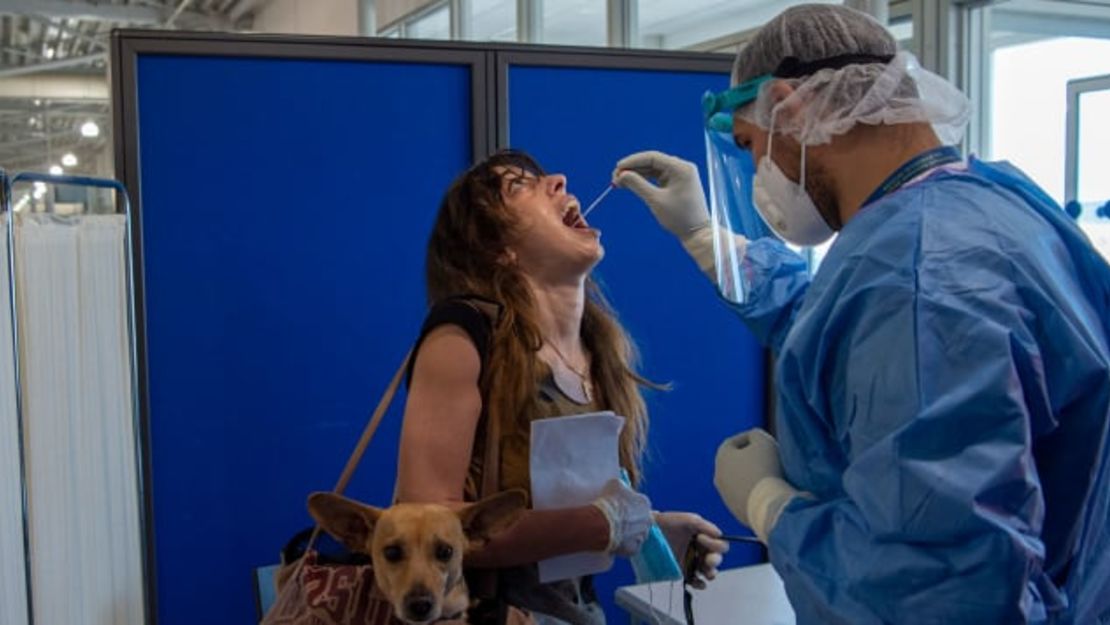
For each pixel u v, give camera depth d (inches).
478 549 50.2
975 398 36.1
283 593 51.0
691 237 66.9
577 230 60.6
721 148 56.9
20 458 90.8
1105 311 42.9
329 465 109.0
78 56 371.6
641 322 117.5
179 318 103.8
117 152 101.1
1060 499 39.4
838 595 39.2
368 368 109.6
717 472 52.5
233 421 106.0
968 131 119.4
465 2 225.8
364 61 107.3
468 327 53.9
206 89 102.9
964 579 35.5
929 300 37.9
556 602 54.0
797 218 48.0
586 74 114.1
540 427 52.8
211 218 104.0
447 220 60.6
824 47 45.4
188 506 105.3
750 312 60.2
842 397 41.1
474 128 110.4
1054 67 126.9
